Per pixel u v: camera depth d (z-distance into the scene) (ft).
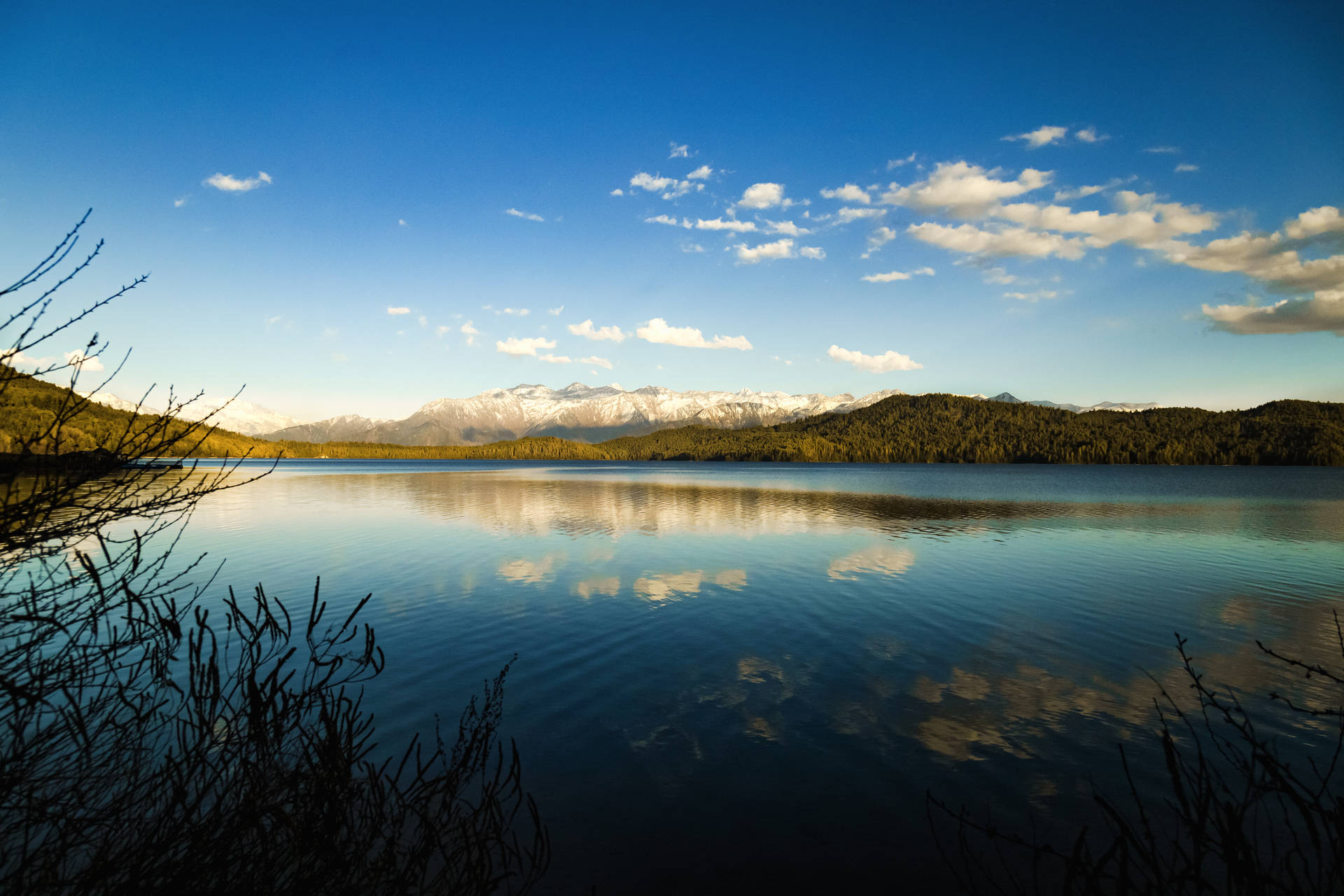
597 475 272.51
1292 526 86.94
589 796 20.58
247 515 97.40
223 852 9.14
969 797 20.80
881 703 27.73
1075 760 22.97
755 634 36.91
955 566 56.85
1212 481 239.09
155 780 10.15
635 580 50.98
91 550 55.36
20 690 8.01
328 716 10.50
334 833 9.90
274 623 10.43
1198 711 26.76
